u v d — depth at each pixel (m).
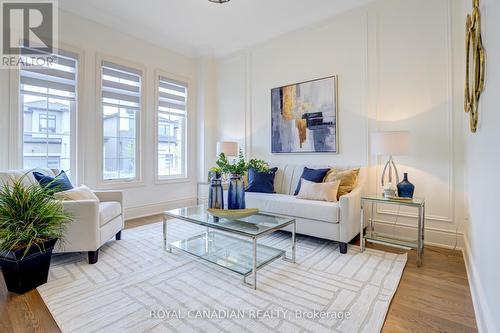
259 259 2.09
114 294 1.73
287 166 3.65
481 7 1.58
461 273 2.07
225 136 4.63
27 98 2.96
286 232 3.18
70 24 3.23
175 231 3.18
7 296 1.70
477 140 1.80
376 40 3.04
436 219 2.69
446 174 2.64
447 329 1.40
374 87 3.06
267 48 4.04
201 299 1.68
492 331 1.21
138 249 2.56
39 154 3.05
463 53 2.53
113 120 3.70
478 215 1.75
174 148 4.52
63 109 3.23
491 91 1.38
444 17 2.64
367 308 1.58
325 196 2.75
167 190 4.35
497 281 1.19
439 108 2.67
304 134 3.61
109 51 3.61
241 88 4.39
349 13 3.24
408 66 2.84
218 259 2.09
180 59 4.52
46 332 1.36
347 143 3.26
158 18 3.60
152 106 4.13
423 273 2.07
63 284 1.86
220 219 2.28
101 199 2.82
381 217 3.02
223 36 4.14
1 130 2.77
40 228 1.81
